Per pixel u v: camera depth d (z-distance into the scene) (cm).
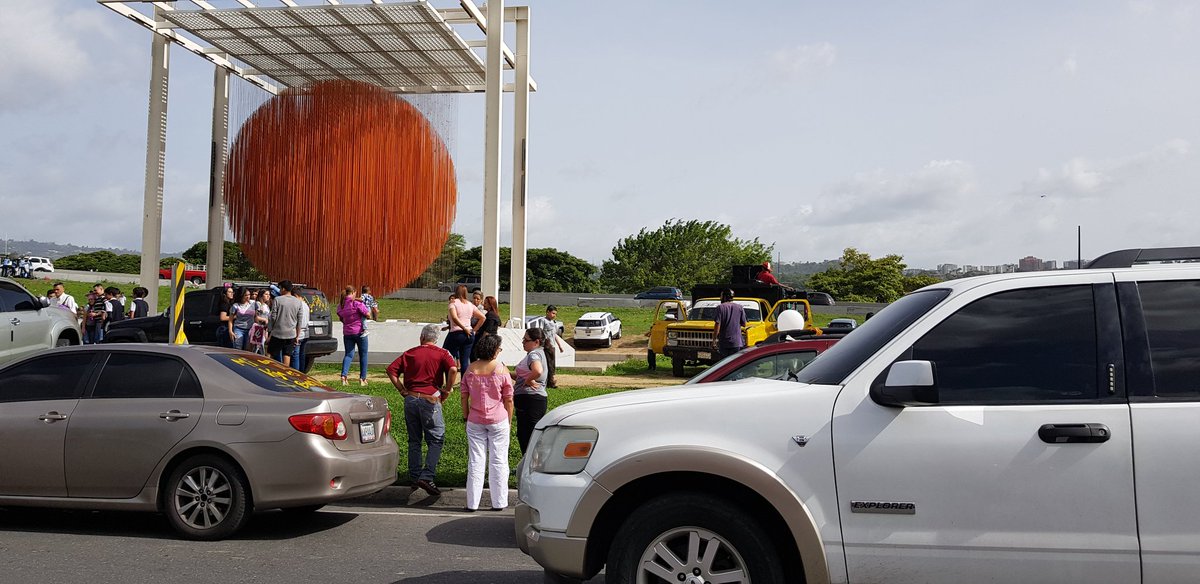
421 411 926
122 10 2339
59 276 6600
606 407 458
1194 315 418
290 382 816
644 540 431
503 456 895
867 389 426
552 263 9319
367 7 2133
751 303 2377
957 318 434
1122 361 412
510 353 2305
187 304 2011
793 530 411
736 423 430
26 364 797
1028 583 397
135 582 603
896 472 410
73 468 752
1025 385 416
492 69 2344
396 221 2511
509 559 683
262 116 2561
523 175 2597
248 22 2253
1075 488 397
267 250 2533
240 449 737
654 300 6438
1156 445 395
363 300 1961
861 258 8300
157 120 2558
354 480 762
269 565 657
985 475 404
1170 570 389
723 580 425
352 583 607
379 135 2509
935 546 404
